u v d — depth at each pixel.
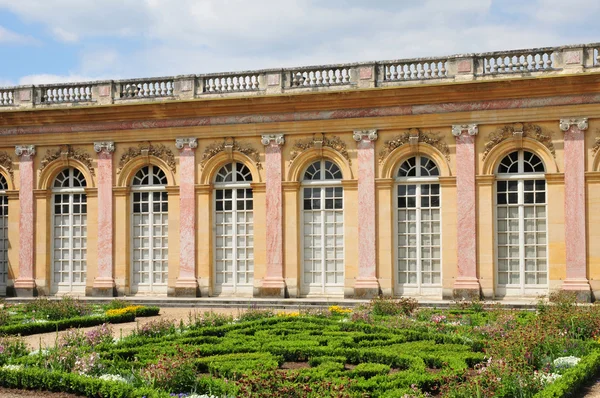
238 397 12.93
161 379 13.95
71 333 20.48
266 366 15.66
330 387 12.96
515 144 29.55
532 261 29.67
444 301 29.33
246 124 32.38
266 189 32.09
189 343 18.92
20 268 34.78
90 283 34.00
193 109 32.69
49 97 35.03
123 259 33.66
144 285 33.72
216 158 32.75
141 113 33.28
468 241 29.88
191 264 32.81
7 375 14.65
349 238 31.30
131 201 34.00
